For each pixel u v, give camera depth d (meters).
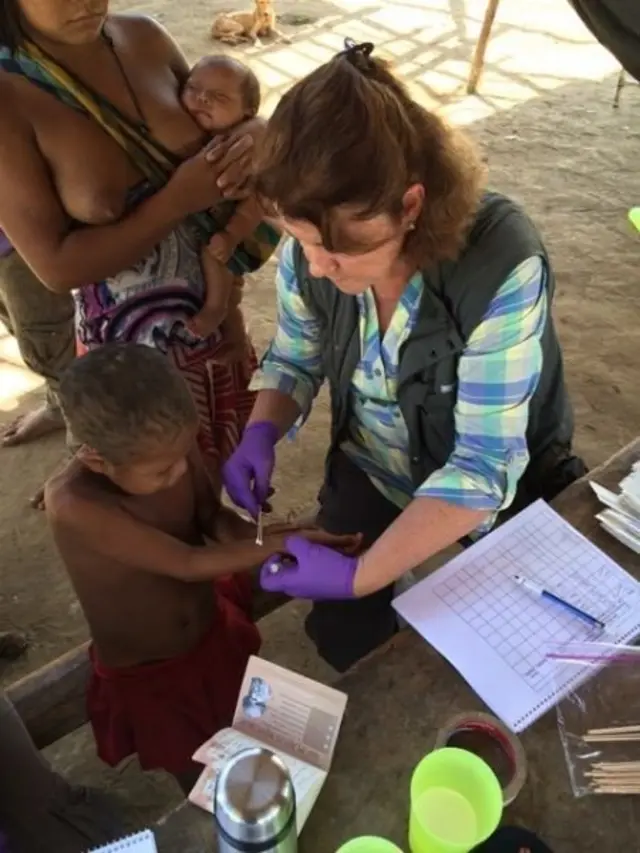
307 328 1.43
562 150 3.46
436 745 1.00
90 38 1.38
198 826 0.95
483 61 3.74
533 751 1.01
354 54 1.02
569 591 1.15
